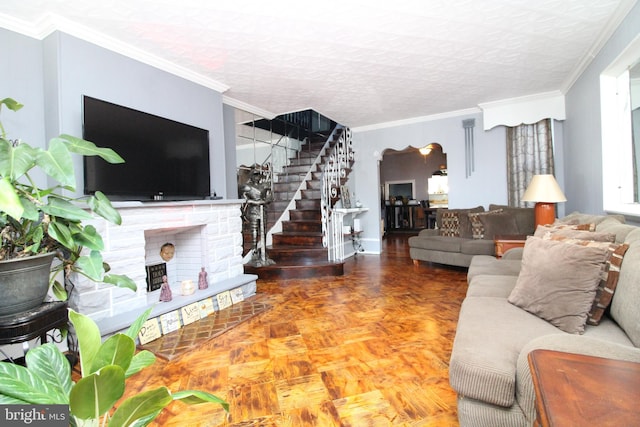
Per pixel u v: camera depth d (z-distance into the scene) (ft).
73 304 7.25
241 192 16.48
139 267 8.41
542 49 9.80
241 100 14.07
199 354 7.25
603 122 9.39
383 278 13.83
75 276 7.20
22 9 7.10
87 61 8.09
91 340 2.89
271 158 19.61
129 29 8.09
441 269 15.26
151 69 9.64
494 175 16.10
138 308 8.27
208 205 10.57
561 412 2.13
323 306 10.38
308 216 17.99
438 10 7.66
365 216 20.35
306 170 20.49
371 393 5.61
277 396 5.60
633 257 4.53
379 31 8.54
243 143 17.01
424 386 5.78
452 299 10.69
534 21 8.22
